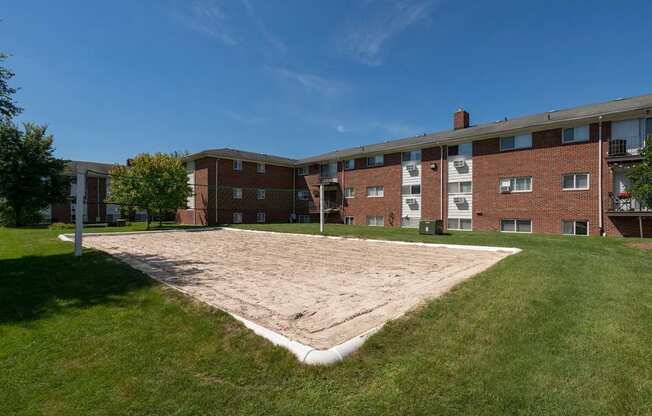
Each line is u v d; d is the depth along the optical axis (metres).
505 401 2.79
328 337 3.84
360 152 27.59
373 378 3.12
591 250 10.70
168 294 5.56
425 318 4.37
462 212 21.95
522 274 6.70
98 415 2.78
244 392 3.01
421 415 2.67
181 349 3.78
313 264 9.05
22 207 27.67
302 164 33.31
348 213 29.36
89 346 3.88
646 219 15.38
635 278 6.48
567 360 3.38
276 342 3.73
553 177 18.09
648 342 3.73
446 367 3.27
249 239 16.58
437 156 23.38
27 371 3.38
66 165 31.28
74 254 9.62
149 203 23.59
